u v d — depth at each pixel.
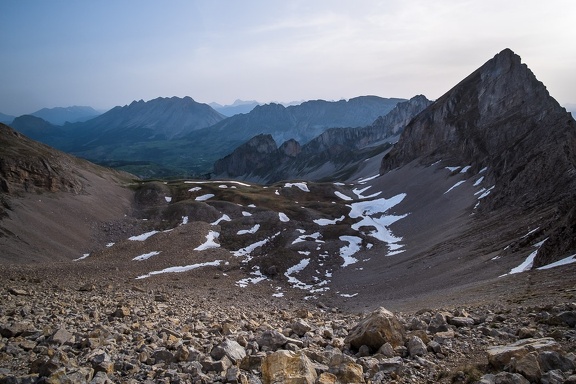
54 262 83.44
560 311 18.00
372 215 134.75
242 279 79.12
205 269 81.81
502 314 19.95
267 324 22.62
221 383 11.05
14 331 15.38
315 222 117.06
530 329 14.80
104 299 32.78
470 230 83.75
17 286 39.25
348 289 71.75
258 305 55.53
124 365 12.18
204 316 25.67
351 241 102.56
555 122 107.31
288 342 15.43
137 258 85.81
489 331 15.86
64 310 22.62
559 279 31.81
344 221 120.44
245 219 113.75
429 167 172.00
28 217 101.38
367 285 71.19
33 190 115.56
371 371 12.13
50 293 33.41
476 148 152.12
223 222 113.00
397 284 65.50
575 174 76.50
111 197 135.88
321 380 10.58
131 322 20.77
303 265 88.00
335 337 17.50
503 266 50.59
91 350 13.60
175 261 84.94
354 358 13.61
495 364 11.48
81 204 120.81
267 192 151.62
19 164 117.12
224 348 13.68
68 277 63.06
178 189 151.00
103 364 11.77
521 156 109.25
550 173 85.25
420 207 130.12
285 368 11.07
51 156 140.25
